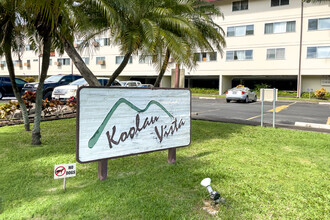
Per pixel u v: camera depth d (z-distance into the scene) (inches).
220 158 181.6
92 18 250.2
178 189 128.6
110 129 134.6
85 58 1293.1
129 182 136.9
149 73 1152.8
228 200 117.2
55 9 169.5
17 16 208.4
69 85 474.0
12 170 157.4
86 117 126.0
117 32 267.6
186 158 183.6
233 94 711.7
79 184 138.7
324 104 705.0
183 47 273.9
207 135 265.0
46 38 203.6
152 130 153.0
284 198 119.8
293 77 1005.2
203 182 116.4
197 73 1058.7
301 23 872.3
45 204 114.7
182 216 103.6
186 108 171.0
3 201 118.9
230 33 994.1
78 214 107.0
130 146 143.1
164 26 283.6
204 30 334.3
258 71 954.7
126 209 109.6
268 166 164.6
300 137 256.2
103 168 139.8
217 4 1011.3
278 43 917.2
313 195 123.1
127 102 140.6
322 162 174.4
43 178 145.9
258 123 352.5
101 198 119.1
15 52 264.4
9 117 333.7
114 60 1224.2
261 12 938.7
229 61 1001.5
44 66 211.3
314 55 864.9
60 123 317.4
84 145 126.0
